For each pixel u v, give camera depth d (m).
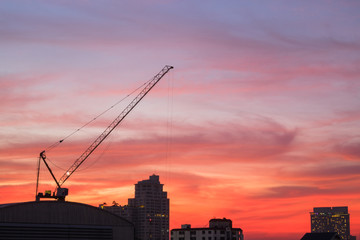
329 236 199.00
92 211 135.00
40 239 126.81
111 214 137.50
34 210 127.44
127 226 139.12
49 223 128.62
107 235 135.75
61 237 129.50
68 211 131.75
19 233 124.50
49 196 169.62
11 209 124.62
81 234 132.25
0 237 121.94
